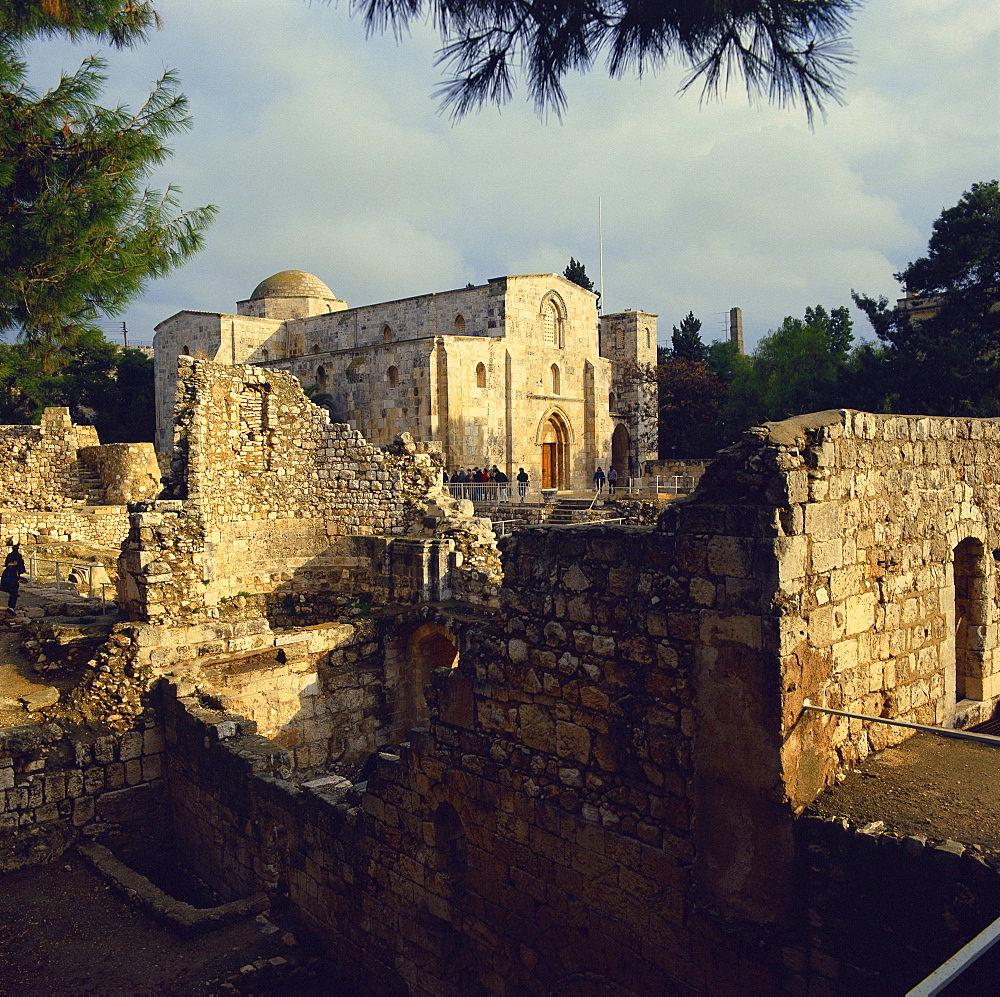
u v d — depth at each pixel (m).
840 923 7.05
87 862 15.34
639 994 8.50
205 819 16.06
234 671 18.88
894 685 9.12
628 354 68.56
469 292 55.25
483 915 10.25
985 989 6.17
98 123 11.73
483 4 7.12
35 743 15.66
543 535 9.56
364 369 52.72
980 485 11.18
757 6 6.43
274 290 67.06
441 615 20.77
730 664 7.63
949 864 6.43
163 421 64.75
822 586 7.89
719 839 7.75
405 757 11.42
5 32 11.13
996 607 11.58
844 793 7.73
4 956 12.32
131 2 12.27
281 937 13.22
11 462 38.28
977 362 39.00
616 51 7.18
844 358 58.38
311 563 25.81
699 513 7.92
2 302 11.59
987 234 39.12
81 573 29.45
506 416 53.94
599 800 8.88
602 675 8.84
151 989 11.62
